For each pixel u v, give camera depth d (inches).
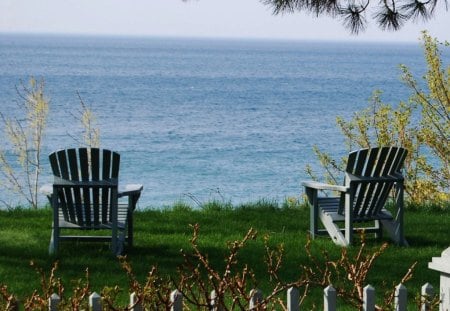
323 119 2593.5
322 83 4714.6
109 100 3169.3
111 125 2283.5
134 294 202.5
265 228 471.8
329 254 401.4
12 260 378.3
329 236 447.8
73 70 5708.7
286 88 4153.5
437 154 704.4
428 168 701.9
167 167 1589.6
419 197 682.8
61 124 2218.3
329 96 3676.2
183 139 2022.6
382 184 430.3
